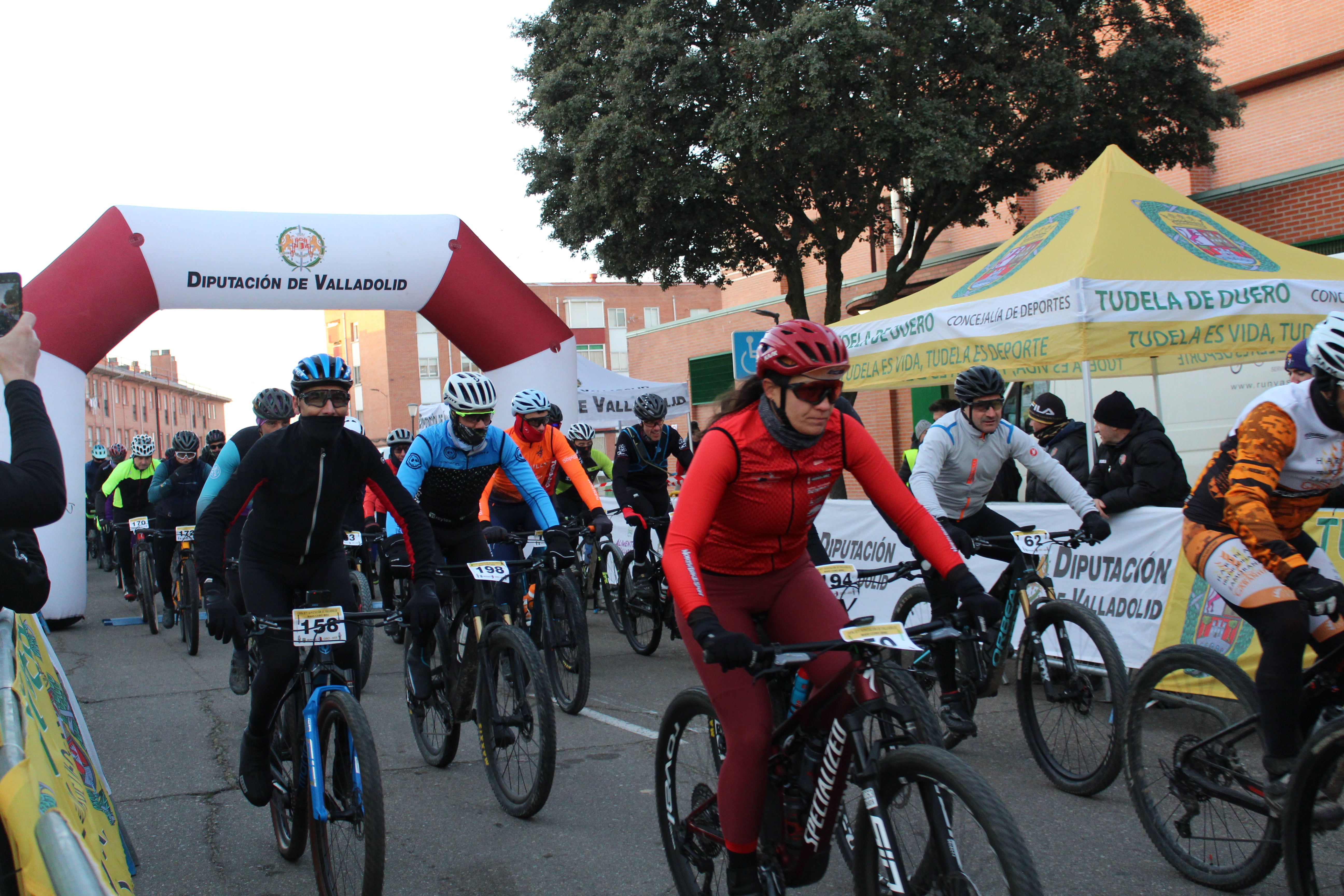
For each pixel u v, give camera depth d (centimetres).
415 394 5694
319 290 1002
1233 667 291
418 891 317
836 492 1296
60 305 884
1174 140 1320
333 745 296
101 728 539
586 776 430
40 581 204
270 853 355
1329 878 244
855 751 218
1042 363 577
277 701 333
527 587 578
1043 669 388
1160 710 314
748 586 262
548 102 1359
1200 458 1129
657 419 708
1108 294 557
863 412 1764
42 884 171
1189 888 297
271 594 345
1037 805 370
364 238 1016
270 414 548
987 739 457
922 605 510
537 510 492
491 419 471
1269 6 1460
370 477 350
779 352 229
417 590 337
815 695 231
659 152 1251
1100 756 368
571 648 543
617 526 945
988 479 434
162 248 930
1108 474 514
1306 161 1434
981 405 412
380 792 271
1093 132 1295
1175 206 650
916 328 670
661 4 1246
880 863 212
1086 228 616
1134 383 1189
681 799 289
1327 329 265
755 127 1145
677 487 1102
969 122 1176
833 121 1165
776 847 244
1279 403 281
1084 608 375
